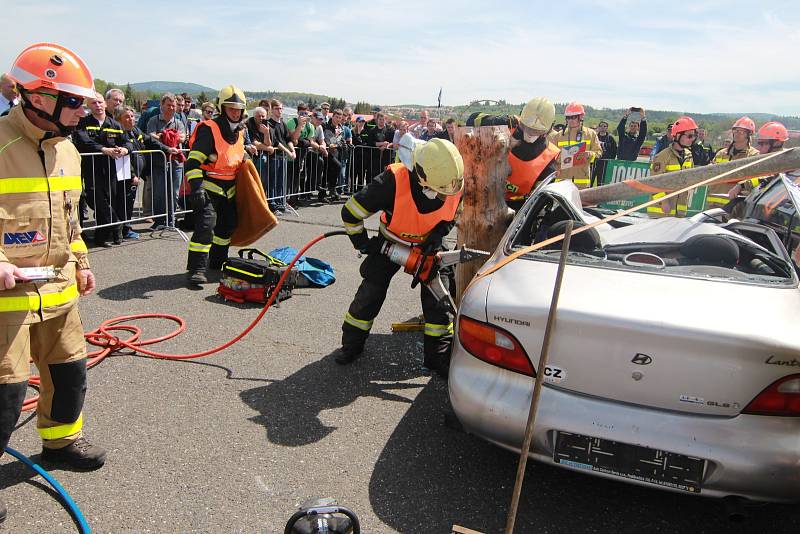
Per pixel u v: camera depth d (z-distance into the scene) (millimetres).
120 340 4211
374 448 3146
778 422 2277
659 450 2326
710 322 2301
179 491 2697
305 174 10844
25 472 2773
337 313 5246
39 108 2348
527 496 2807
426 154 3436
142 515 2527
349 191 12562
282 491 2738
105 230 7066
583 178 8273
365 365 4215
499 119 5555
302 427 3314
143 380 3773
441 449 3174
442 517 2629
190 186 5621
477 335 2660
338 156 11711
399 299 5836
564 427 2430
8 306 2400
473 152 4137
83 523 2410
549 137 8781
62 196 2557
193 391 3666
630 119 10883
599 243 3211
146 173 8430
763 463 2244
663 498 2846
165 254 6941
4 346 2391
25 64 2312
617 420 2381
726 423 2305
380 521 2574
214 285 5863
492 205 4238
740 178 3059
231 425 3291
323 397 3689
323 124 11523
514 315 2527
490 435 2615
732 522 2689
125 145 7090
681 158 7281
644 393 2383
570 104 8703
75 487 2691
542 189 3525
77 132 6594
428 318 3979
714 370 2279
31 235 2445
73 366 2750
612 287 2633
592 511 2729
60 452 2818
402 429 3361
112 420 3268
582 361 2441
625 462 2385
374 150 12422
